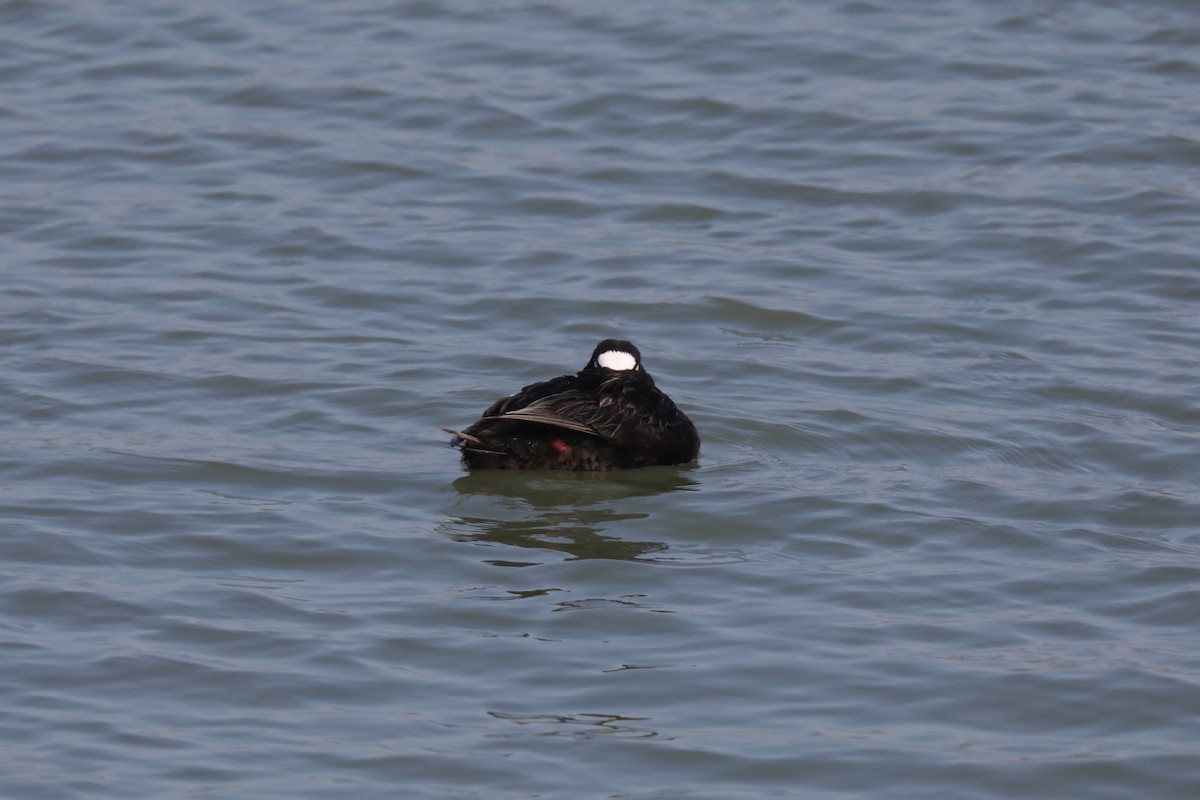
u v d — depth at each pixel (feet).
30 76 90.89
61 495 48.21
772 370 61.16
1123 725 36.96
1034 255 72.18
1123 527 47.85
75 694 37.27
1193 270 70.18
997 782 34.68
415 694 37.65
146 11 99.09
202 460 51.13
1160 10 96.84
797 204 78.07
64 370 59.06
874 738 36.19
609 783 34.32
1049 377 60.44
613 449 50.52
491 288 68.85
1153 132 83.15
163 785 33.71
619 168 81.51
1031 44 93.45
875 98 87.81
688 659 39.37
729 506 48.44
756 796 34.04
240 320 64.85
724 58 92.27
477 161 82.07
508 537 46.11
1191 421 56.70
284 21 97.96
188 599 41.98
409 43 94.94
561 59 92.58
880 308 67.15
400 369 59.93
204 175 80.38
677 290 68.74
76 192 78.43
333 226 74.95
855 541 46.39
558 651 39.65
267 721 36.37
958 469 52.19
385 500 48.57
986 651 40.06
